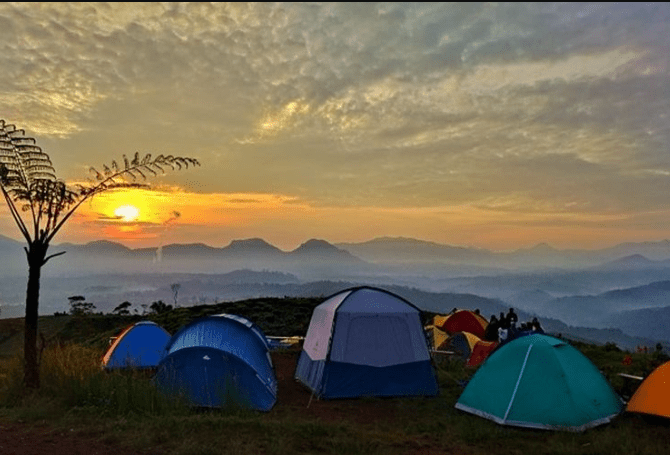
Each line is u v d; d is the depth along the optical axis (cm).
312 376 1353
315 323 1473
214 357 1116
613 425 1013
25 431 834
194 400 1073
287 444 805
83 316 5372
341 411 1144
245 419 936
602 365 1661
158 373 1111
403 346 1310
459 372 1622
